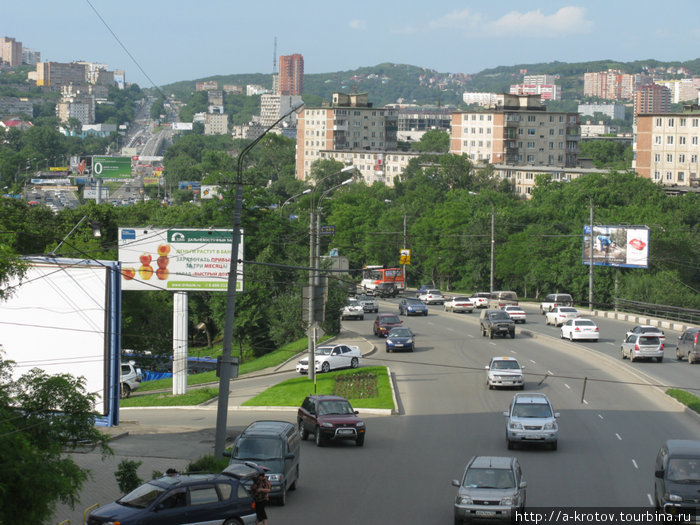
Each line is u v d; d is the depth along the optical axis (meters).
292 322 84.94
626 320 99.44
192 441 43.78
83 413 27.12
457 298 111.06
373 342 83.31
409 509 29.97
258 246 93.81
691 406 49.06
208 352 92.38
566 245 135.12
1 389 25.94
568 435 43.50
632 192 166.88
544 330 89.06
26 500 21.27
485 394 56.31
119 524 24.08
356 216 156.00
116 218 103.88
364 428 41.91
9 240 36.41
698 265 131.50
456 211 151.62
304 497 31.98
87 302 46.72
